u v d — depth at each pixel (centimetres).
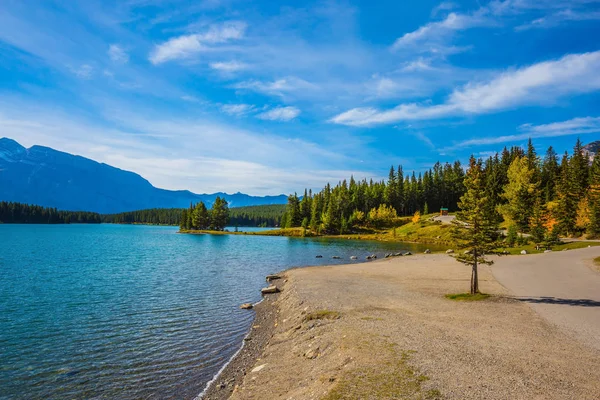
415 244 10281
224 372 1622
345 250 8369
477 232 2639
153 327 2292
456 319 1962
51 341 2020
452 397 1014
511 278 3425
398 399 1005
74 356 1806
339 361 1345
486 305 2333
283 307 2753
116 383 1516
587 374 1188
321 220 15462
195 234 16562
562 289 2792
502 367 1244
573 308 2192
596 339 1591
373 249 8631
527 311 2142
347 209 16550
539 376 1167
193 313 2644
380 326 1805
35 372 1619
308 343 1709
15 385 1493
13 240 10012
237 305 2928
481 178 2702
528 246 6644
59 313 2595
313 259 6488
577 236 7494
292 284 3488
